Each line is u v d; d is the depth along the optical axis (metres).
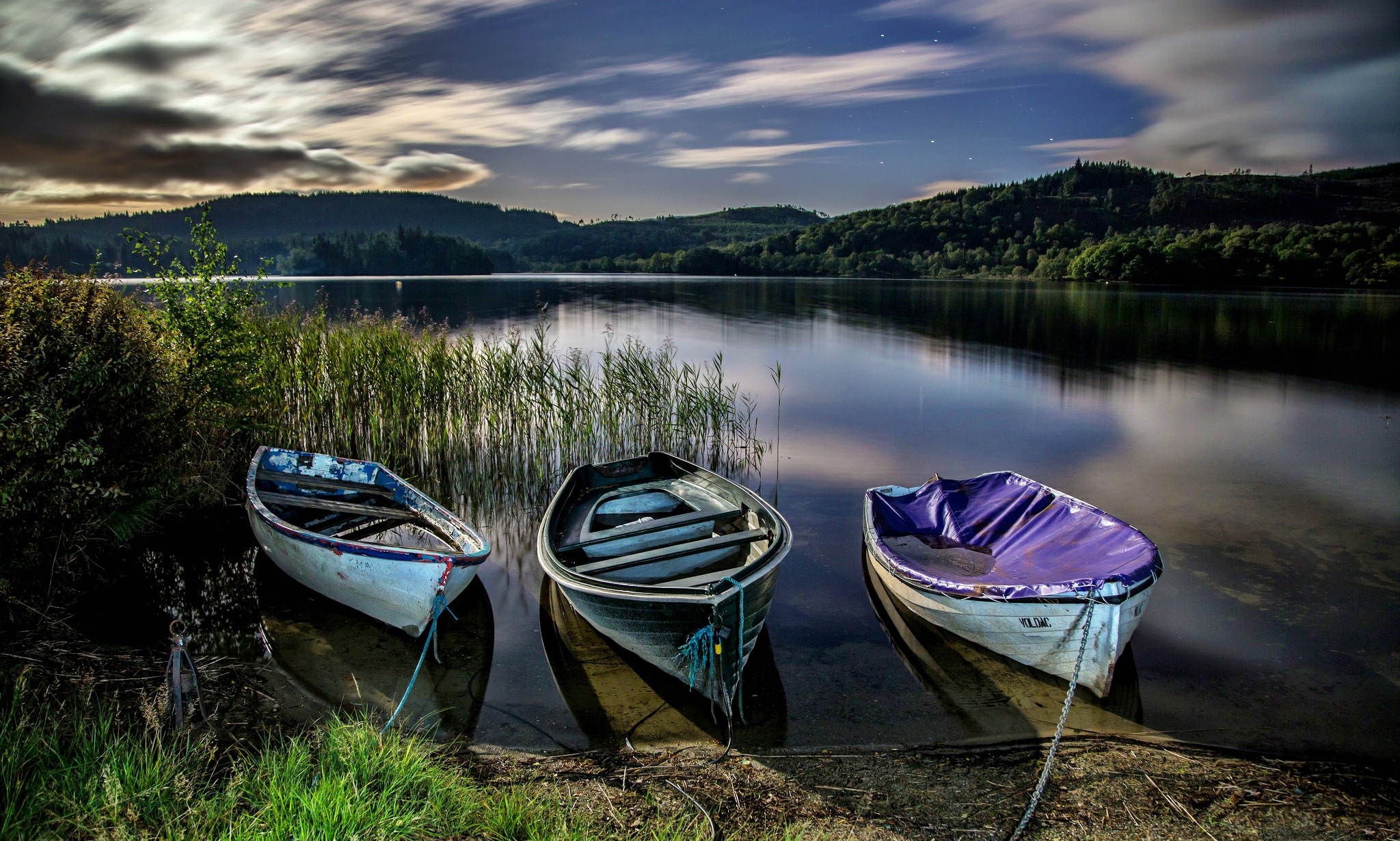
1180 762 5.15
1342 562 8.66
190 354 9.95
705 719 5.80
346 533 8.81
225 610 7.54
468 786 4.67
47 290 7.52
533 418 14.23
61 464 6.67
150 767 4.17
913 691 6.18
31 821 3.68
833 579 8.45
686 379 15.62
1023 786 4.91
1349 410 18.22
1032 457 13.74
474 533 7.91
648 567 7.55
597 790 4.80
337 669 6.48
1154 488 11.72
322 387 13.25
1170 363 25.95
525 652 6.88
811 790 4.87
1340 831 4.46
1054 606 6.00
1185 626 7.15
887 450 14.30
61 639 6.02
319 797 3.99
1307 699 5.94
